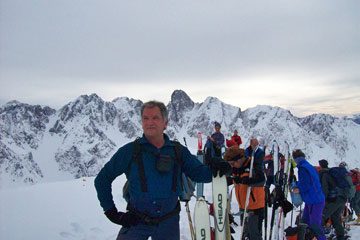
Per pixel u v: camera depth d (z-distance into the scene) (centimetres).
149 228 319
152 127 314
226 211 377
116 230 735
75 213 822
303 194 640
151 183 312
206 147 788
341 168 727
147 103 326
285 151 681
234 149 618
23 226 698
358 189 941
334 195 722
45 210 827
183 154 338
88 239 668
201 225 388
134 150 319
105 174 319
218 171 371
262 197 589
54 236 660
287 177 672
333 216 736
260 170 574
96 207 892
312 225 634
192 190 470
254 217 584
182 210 916
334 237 765
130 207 326
